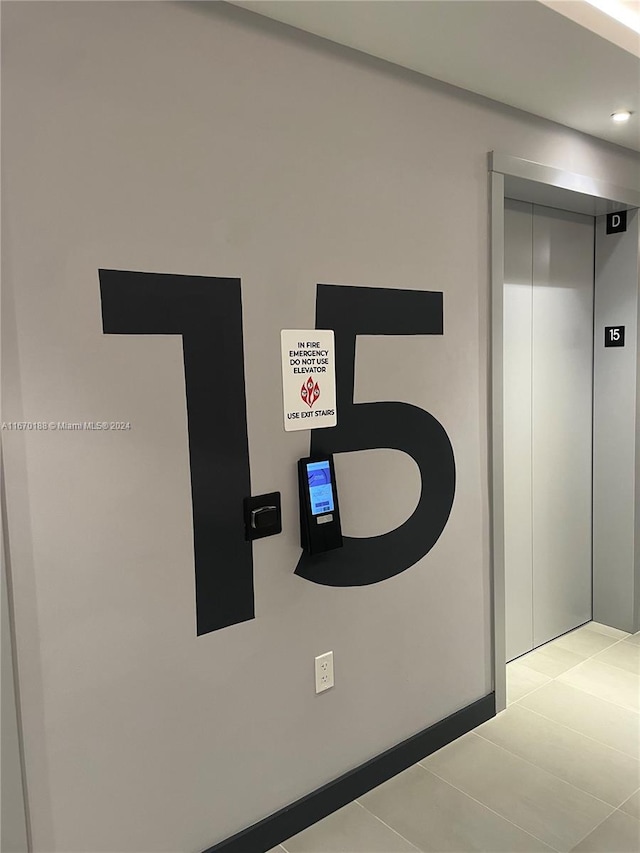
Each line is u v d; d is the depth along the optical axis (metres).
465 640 2.49
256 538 1.86
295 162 1.88
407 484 2.25
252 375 1.83
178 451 1.70
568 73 2.16
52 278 1.48
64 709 1.55
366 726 2.19
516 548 3.06
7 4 1.39
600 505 3.42
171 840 1.75
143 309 1.62
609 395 3.32
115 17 1.53
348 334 2.05
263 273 1.83
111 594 1.61
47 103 1.45
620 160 2.98
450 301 2.33
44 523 1.50
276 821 1.94
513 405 3.00
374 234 2.09
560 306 3.17
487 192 2.42
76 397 1.53
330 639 2.07
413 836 1.96
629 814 2.03
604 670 2.96
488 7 1.73
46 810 1.54
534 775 2.23
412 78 2.14
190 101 1.66
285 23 1.82
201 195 1.70
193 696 1.77
